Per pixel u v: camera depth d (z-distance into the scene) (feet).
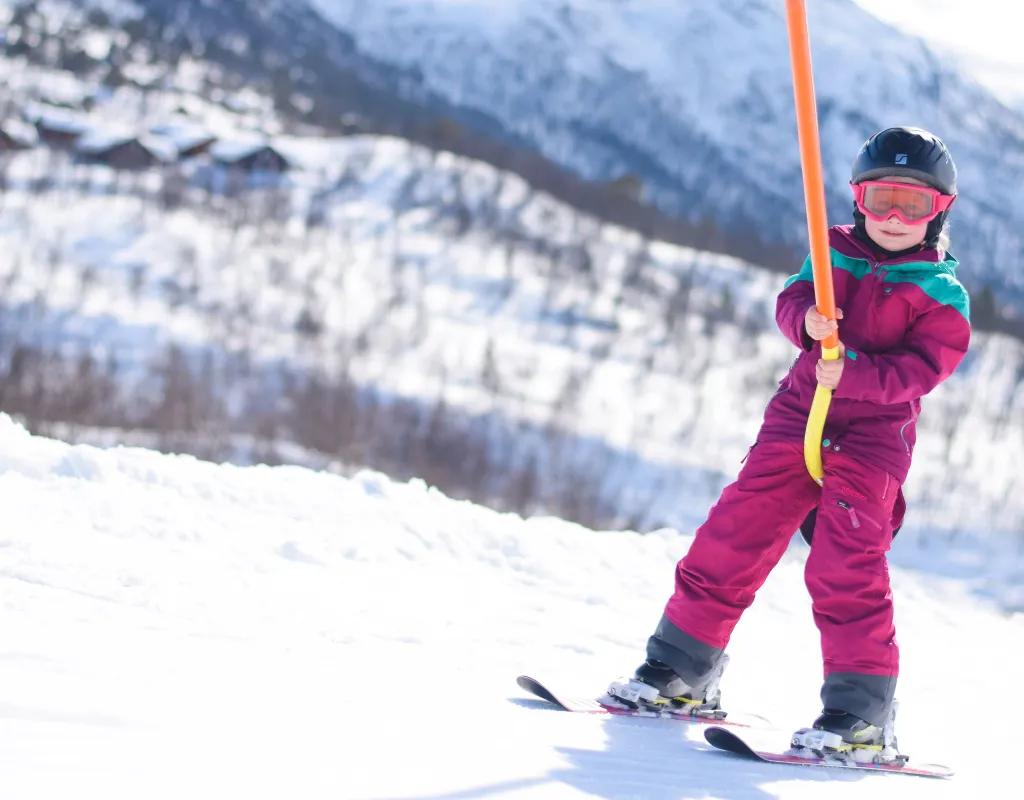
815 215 7.57
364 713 7.06
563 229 246.68
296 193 234.58
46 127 236.02
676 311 204.64
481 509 17.93
